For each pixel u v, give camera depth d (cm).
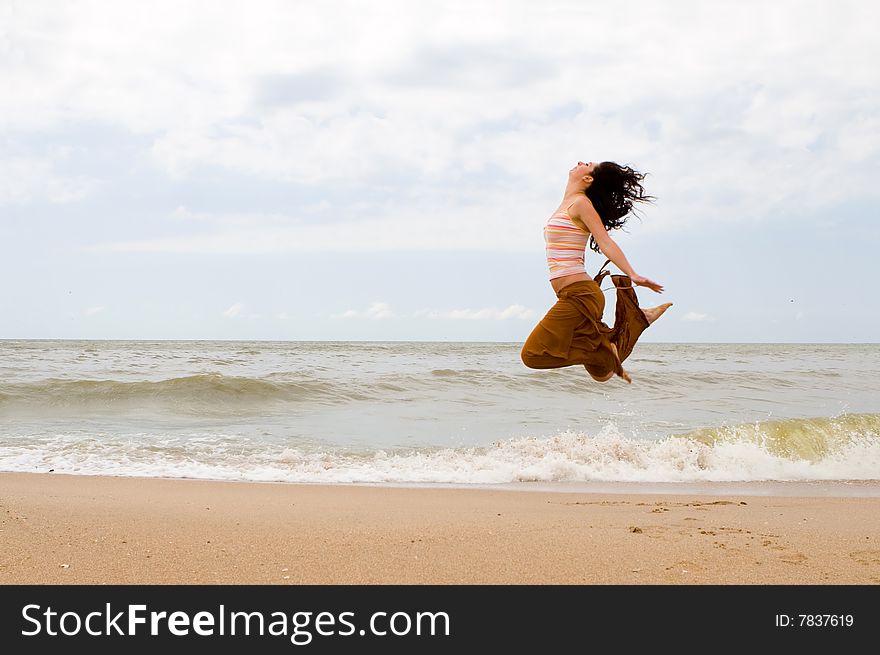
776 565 571
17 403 1697
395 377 2253
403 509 788
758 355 6331
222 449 1218
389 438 1372
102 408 1697
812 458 1271
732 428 1385
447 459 1161
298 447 1255
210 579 530
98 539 619
